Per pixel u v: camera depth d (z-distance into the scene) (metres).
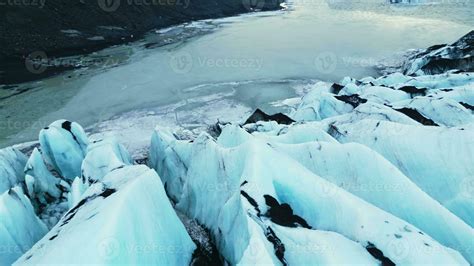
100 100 22.88
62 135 12.88
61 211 10.78
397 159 8.84
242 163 8.45
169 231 7.21
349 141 10.10
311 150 8.66
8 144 17.59
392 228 5.77
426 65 21.95
